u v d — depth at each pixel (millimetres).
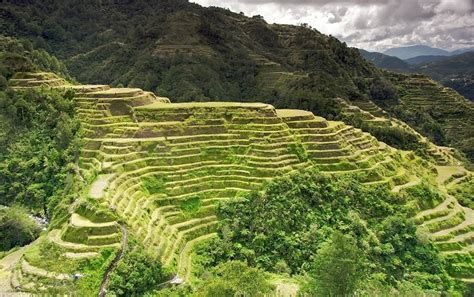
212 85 178500
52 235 65938
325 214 81125
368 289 65188
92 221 65000
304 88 175250
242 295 56250
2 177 90188
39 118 101938
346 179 90062
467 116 199250
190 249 71312
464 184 119625
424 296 68188
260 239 73438
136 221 68125
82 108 103688
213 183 84500
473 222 91562
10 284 57219
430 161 136125
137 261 59688
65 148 92812
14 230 75500
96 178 77188
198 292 56000
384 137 138750
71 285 54812
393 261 76250
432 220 88625
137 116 98500
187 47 196375
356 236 78125
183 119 97938
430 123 186250
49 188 86875
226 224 76688
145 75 180000
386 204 87062
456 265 79375
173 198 79000
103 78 193875
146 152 86875
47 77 117688
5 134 97250
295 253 72625
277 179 84062
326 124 105062
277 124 98625
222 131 96438
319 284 58125
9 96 105062
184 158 87500
